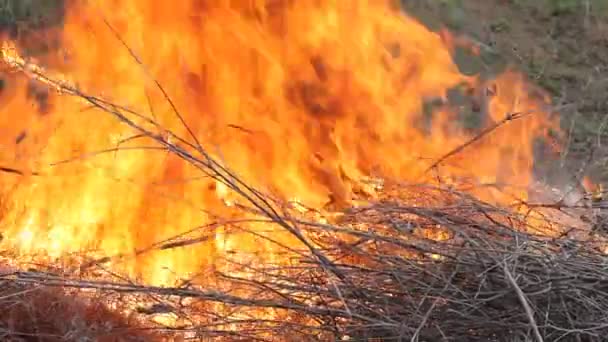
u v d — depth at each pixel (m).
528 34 9.06
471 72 8.49
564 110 8.08
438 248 4.54
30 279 4.64
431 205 5.33
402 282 4.47
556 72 8.73
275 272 5.11
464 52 8.72
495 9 9.16
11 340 4.50
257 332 4.62
